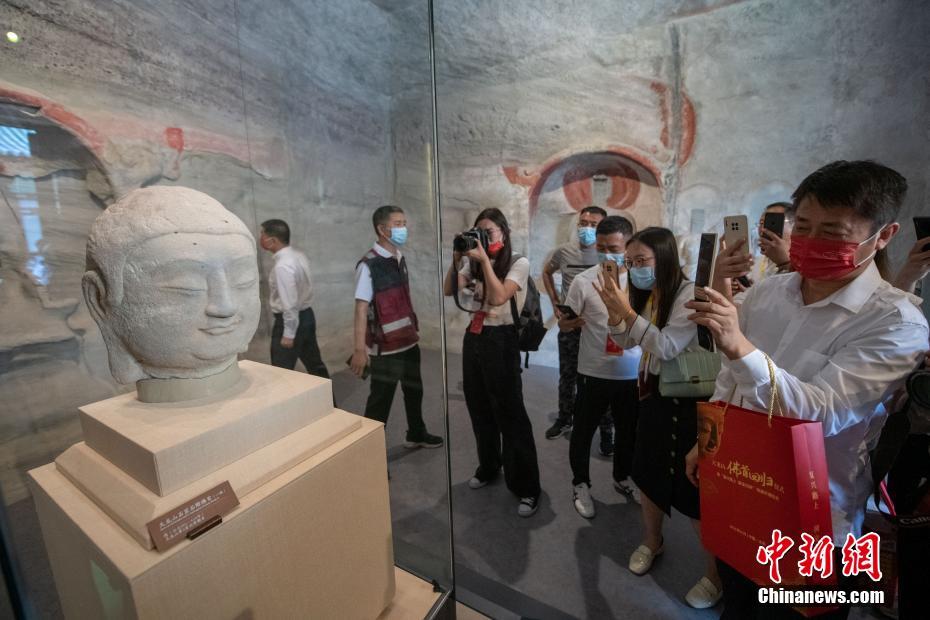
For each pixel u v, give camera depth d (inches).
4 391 34.0
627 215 124.6
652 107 112.0
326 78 57.9
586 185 128.5
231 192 64.0
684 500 46.7
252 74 64.6
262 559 24.2
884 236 27.3
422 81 44.9
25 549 30.6
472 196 137.9
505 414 67.0
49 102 39.4
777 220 44.0
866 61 91.4
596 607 51.7
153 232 24.8
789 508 23.0
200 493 22.3
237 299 27.6
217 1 58.0
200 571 21.2
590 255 105.8
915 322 26.1
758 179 105.1
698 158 110.1
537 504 70.4
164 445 22.2
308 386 30.5
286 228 59.1
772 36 97.8
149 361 26.9
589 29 113.3
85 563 22.0
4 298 34.4
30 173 37.6
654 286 52.1
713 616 50.0
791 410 26.2
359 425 32.0
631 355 62.8
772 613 28.9
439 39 128.0
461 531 64.9
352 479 30.2
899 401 29.9
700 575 56.3
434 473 44.5
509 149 129.9
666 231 50.1
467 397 71.9
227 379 29.9
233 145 63.1
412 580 41.1
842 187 26.0
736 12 99.5
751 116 103.0
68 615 26.2
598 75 115.2
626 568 57.6
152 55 51.1
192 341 26.5
